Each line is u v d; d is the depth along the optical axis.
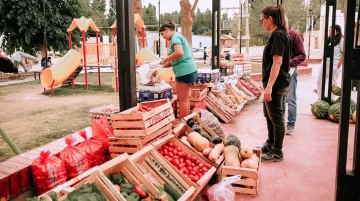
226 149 3.99
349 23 2.65
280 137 4.45
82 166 3.53
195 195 3.24
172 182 3.26
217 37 8.53
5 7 22.77
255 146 5.20
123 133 3.66
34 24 23.50
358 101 2.79
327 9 6.96
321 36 37.53
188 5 14.41
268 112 4.39
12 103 10.52
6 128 7.07
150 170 3.33
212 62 8.72
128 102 4.64
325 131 6.07
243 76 9.60
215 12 8.46
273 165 4.40
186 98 5.43
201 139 4.01
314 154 4.83
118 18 4.48
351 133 6.01
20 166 3.37
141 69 5.69
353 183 2.86
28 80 19.19
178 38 5.10
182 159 3.72
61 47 25.83
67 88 14.45
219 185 3.38
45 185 3.25
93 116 5.64
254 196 3.56
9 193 3.20
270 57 4.21
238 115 7.44
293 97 5.75
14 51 25.47
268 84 4.09
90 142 3.83
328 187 3.77
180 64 5.21
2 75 19.72
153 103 4.41
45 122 7.63
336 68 7.64
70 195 2.48
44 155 3.32
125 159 3.01
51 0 24.62
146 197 2.88
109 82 16.72
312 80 14.88
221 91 7.30
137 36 18.47
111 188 2.58
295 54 5.58
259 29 41.09
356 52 2.68
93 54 15.38
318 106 7.01
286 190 3.69
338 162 2.87
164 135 4.01
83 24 14.30
